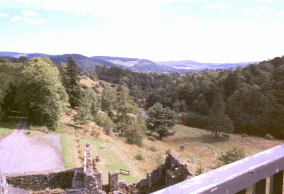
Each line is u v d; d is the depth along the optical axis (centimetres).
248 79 11262
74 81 7212
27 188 1609
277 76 10488
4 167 2583
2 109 5247
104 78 19475
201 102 10600
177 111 10569
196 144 6619
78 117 4978
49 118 4350
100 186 1738
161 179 1861
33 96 4372
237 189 167
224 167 177
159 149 5209
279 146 216
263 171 182
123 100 7212
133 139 4972
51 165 2711
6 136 3697
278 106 8062
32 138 3684
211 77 14662
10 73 5903
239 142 7050
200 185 152
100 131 5100
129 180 2656
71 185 1702
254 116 8925
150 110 7100
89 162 1712
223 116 7600
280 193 204
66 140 3750
